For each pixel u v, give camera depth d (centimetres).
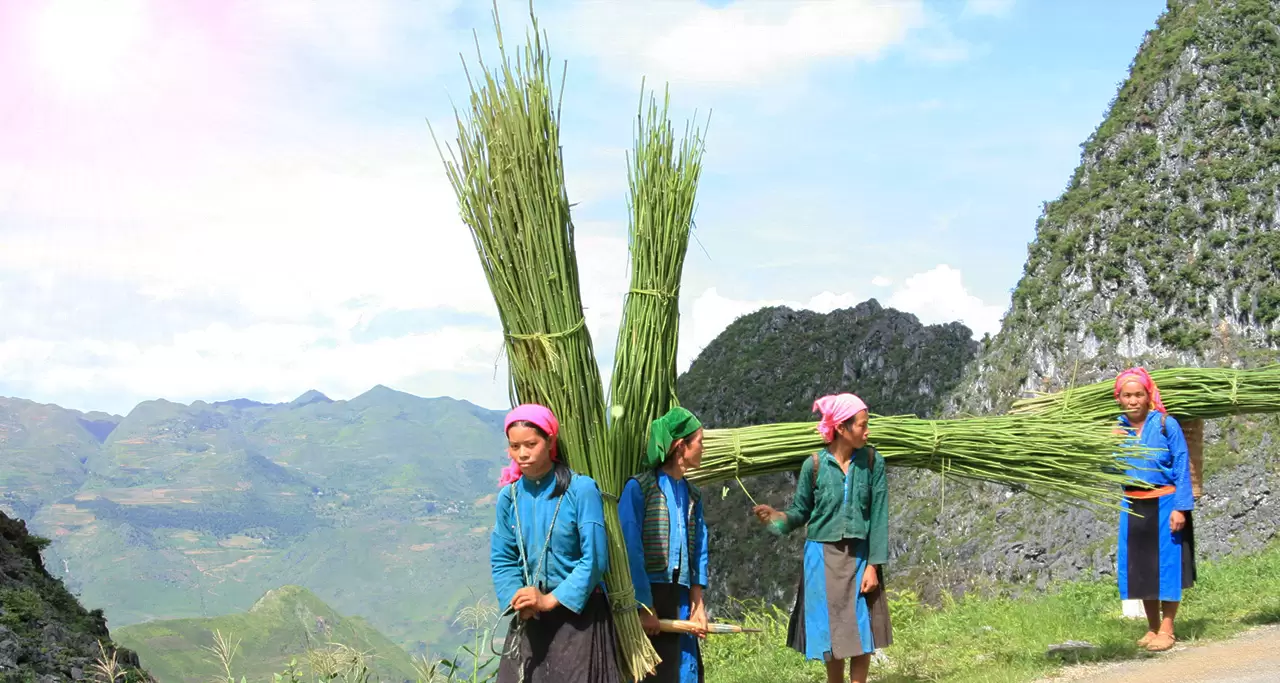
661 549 424
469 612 360
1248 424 4984
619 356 428
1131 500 609
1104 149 7925
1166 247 6931
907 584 6097
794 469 548
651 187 448
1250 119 7188
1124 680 511
